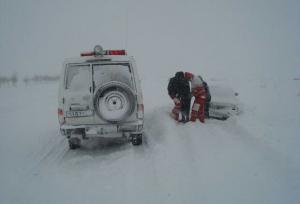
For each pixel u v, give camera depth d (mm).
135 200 3883
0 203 4012
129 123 5699
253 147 5520
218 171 4551
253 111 8977
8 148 6703
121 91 5312
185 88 7730
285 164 4676
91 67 5801
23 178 4871
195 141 5961
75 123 5695
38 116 11164
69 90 5695
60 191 4312
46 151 6336
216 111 8172
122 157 5500
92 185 4438
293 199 3701
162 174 4570
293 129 6688
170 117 8094
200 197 3836
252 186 4055
